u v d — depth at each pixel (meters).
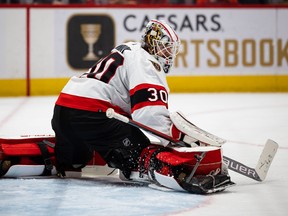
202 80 12.84
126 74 4.77
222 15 12.84
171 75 12.78
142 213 3.97
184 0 13.36
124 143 4.74
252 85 12.98
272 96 12.19
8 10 12.34
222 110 10.11
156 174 4.57
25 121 8.92
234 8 12.85
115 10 12.60
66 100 4.86
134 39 12.68
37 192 4.59
